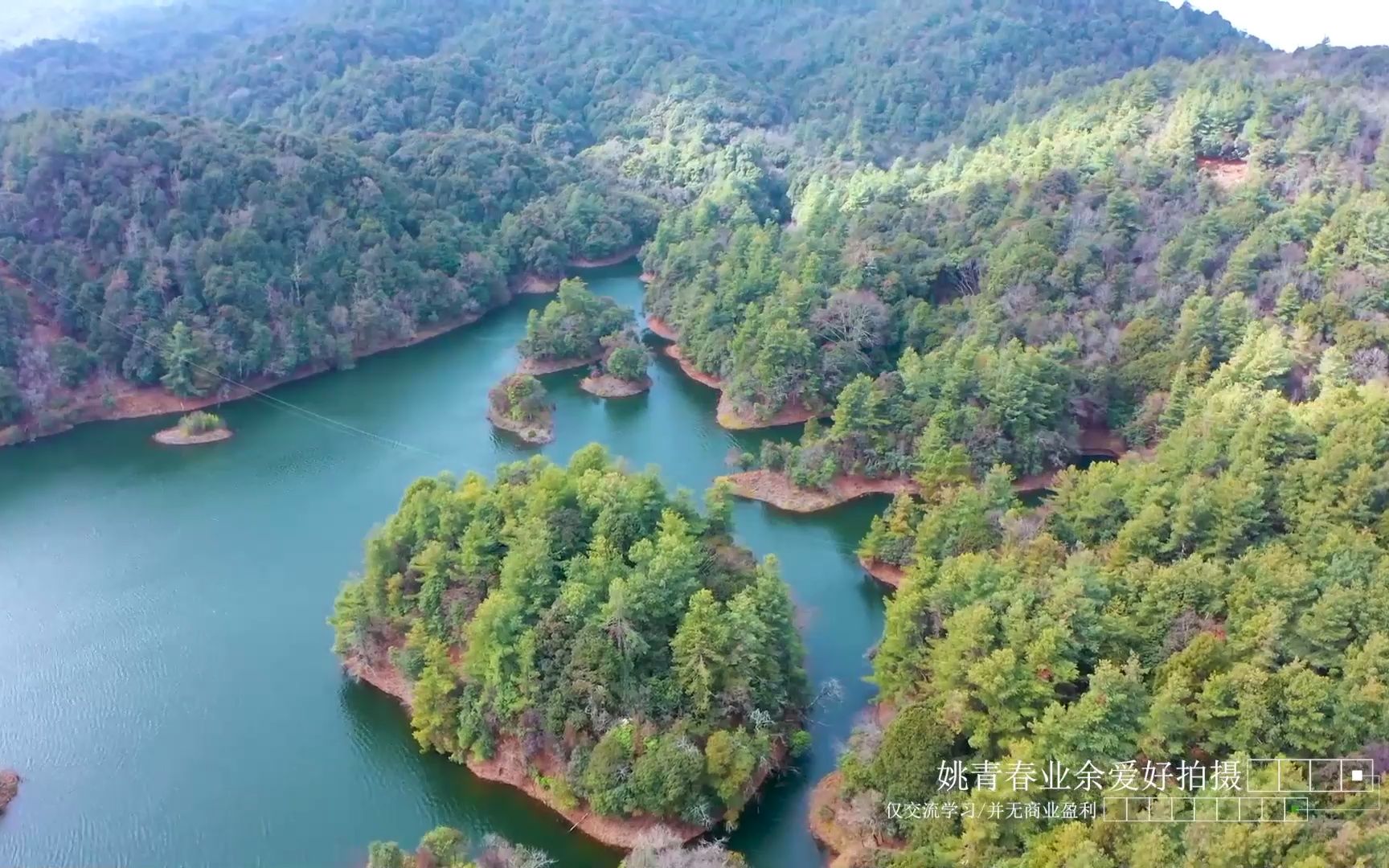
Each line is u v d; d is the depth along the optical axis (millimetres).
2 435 165125
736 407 176625
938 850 74125
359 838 87000
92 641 113625
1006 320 167750
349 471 158500
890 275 186000
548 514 102625
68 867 84688
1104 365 158375
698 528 105875
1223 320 152500
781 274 198375
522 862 78500
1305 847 64875
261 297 193000
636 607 91625
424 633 100062
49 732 99250
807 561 130875
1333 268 154750
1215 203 182625
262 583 125812
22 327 174500
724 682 90125
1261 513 106875
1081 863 65125
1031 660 83562
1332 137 189750
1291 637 86812
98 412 175750
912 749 81375
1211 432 127000
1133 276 173000
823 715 99812
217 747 97500
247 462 161500
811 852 84125
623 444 167875
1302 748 77375
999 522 116438
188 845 86250
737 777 84062
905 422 152375
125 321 180625
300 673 108375
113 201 193625
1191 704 81500
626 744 85375
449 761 94438
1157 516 106688
